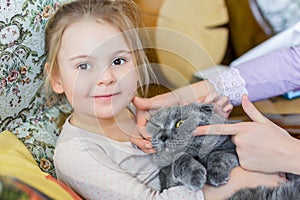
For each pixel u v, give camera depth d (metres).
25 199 0.59
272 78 1.29
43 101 1.15
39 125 1.11
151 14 1.64
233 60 1.73
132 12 1.13
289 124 1.40
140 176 0.96
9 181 0.62
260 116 1.06
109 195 0.90
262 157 0.96
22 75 1.08
